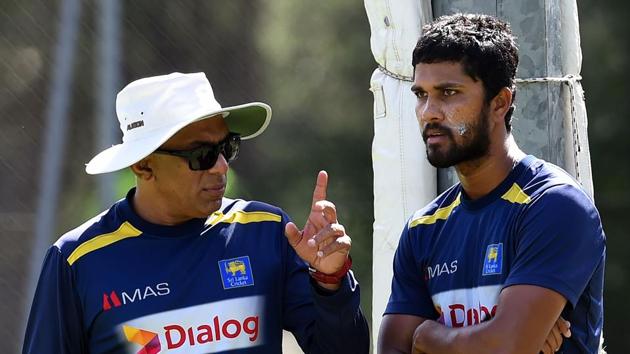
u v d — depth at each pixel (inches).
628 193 1526.8
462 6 567.8
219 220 482.6
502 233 454.0
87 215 1028.5
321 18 1437.0
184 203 470.3
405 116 566.3
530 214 447.2
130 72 1144.8
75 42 1064.8
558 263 439.2
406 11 564.1
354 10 1440.7
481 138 456.4
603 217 1540.4
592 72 1534.2
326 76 1425.9
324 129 1413.6
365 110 1423.5
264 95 1338.6
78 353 471.2
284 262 484.7
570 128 564.7
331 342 462.6
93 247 471.5
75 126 1056.2
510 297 439.5
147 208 476.7
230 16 1270.9
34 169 1030.4
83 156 1051.9
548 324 436.1
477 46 453.1
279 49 1366.9
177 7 1197.7
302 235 451.5
